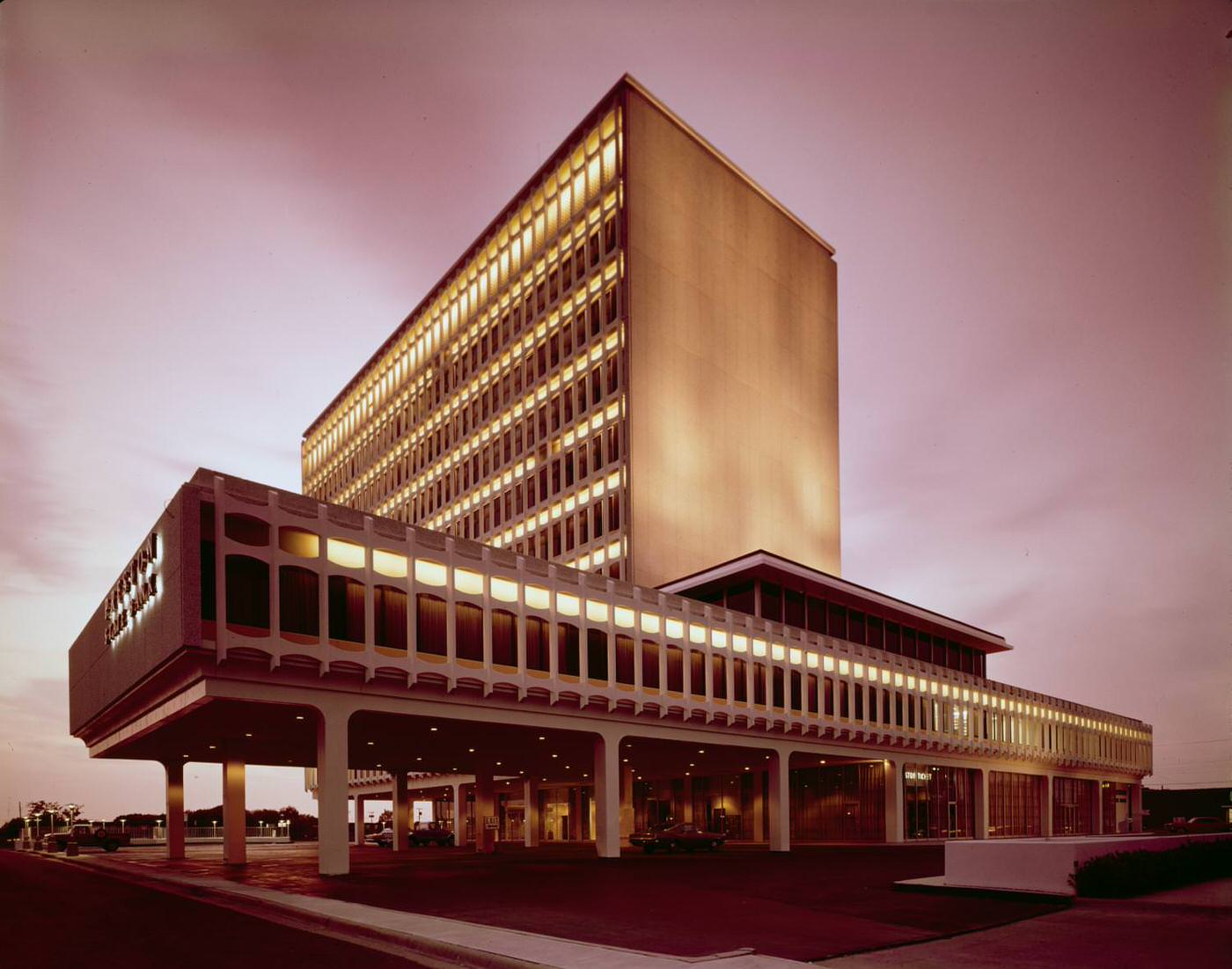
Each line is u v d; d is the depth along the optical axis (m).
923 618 72.12
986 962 12.74
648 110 76.81
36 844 66.56
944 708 64.25
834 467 94.88
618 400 70.00
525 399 81.31
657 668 42.75
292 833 81.50
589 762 54.72
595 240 75.75
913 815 60.69
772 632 50.12
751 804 63.50
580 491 72.50
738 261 84.81
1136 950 13.81
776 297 89.50
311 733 38.66
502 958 11.68
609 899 20.41
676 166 78.69
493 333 87.88
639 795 71.56
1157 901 19.30
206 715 32.72
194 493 28.58
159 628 30.36
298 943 13.71
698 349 77.12
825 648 53.91
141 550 34.06
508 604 37.03
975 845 21.98
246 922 16.47
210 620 28.30
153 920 16.86
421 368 100.56
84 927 15.80
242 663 29.05
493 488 83.88
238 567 29.19
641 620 42.50
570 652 38.97
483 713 35.72
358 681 31.80
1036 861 20.70
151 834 72.44
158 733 38.00
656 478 69.81
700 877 27.12
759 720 48.22
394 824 59.75
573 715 39.09
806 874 28.47
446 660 34.31
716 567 61.06
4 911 18.47
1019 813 74.00
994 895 20.67
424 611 34.06
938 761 63.16
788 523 85.44
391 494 103.88
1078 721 82.75
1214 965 12.59
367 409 113.25
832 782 62.25
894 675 59.69
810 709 51.91
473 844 71.94
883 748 57.75
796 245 94.25
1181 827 79.81
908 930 15.57
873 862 35.38
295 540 30.75
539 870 30.70
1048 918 17.41
